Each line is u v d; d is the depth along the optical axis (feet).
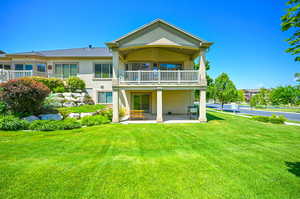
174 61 47.11
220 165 14.12
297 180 11.68
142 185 10.82
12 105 31.35
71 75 56.29
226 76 71.26
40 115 33.78
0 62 56.90
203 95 34.83
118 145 19.56
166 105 49.19
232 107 61.82
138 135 24.07
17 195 9.59
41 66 55.67
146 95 49.44
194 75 38.65
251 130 28.09
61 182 11.06
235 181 11.48
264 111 79.05
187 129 28.25
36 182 11.01
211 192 10.12
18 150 17.31
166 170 13.07
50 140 21.09
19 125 26.66
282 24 12.27
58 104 45.60
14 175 11.90
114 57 34.78
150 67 46.09
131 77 41.34
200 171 12.95
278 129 29.35
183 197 9.59
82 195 9.65
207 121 36.45
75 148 18.28
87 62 56.13
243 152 17.44
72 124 28.04
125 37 34.12
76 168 13.23
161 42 34.17
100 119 33.17
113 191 10.11
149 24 33.68
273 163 14.62
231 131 27.14
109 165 13.91
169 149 18.34
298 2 11.30
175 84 35.01
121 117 39.86
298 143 20.81
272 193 10.09
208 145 19.81
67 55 57.72
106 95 56.29
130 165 13.96
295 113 68.03
